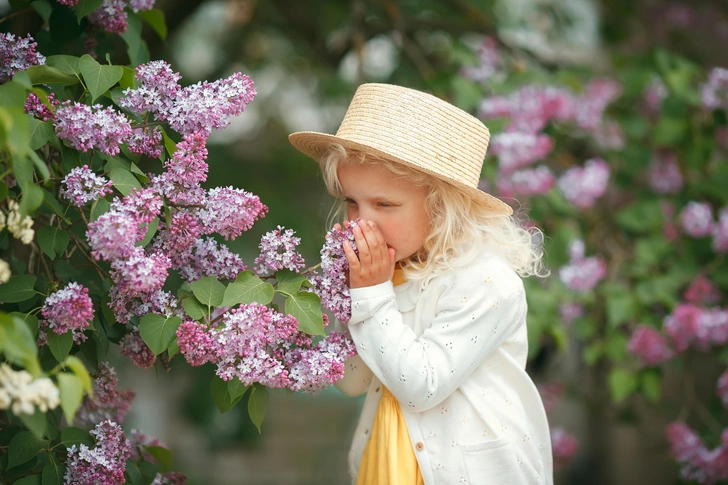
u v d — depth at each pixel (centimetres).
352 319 174
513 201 330
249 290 159
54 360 170
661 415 427
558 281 330
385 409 187
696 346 340
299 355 169
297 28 450
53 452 170
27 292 160
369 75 437
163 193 160
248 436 570
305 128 567
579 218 373
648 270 348
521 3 477
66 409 125
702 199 365
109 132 156
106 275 173
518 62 368
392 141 176
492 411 182
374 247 172
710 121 355
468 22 391
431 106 182
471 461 178
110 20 197
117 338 185
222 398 166
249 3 463
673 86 346
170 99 167
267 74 540
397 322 174
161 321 160
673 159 368
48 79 164
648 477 534
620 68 391
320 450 706
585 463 573
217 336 154
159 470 206
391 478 178
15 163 140
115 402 194
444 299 182
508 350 190
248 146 534
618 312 323
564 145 369
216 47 516
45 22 208
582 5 494
